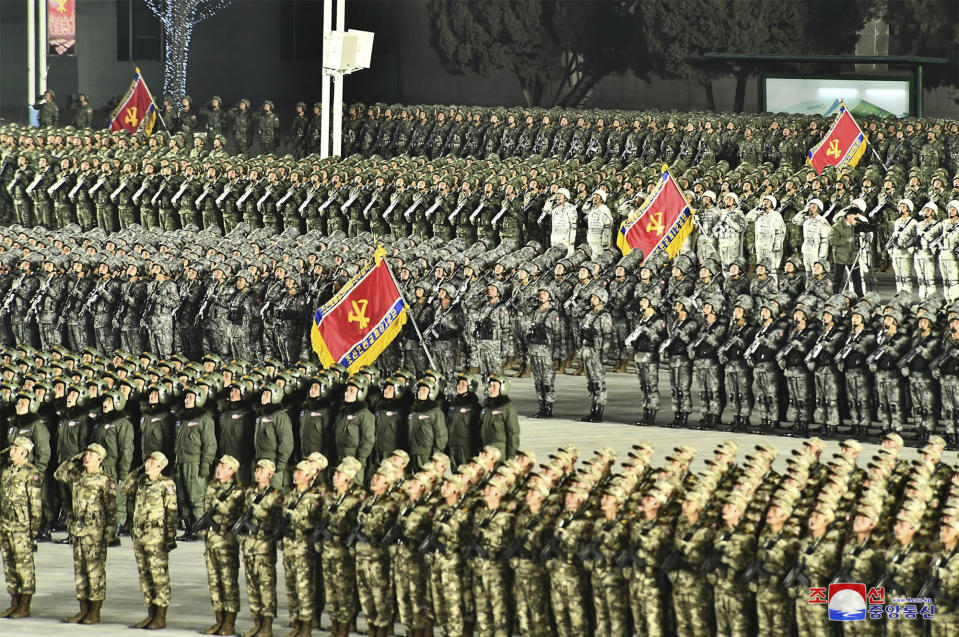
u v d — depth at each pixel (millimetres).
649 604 54688
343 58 142250
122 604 67875
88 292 115688
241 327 110125
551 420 97375
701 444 88812
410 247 114938
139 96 186250
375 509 59719
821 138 153375
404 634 62438
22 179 151750
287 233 125625
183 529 80312
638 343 95312
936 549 50531
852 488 57969
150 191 145375
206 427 77750
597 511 56781
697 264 103000
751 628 53750
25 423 78562
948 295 110438
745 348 91750
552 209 125938
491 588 57344
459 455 77250
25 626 63875
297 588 61094
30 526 66188
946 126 149000
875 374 87812
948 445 86000
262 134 184625
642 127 159000
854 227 113375
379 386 83062
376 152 177250
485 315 101312
